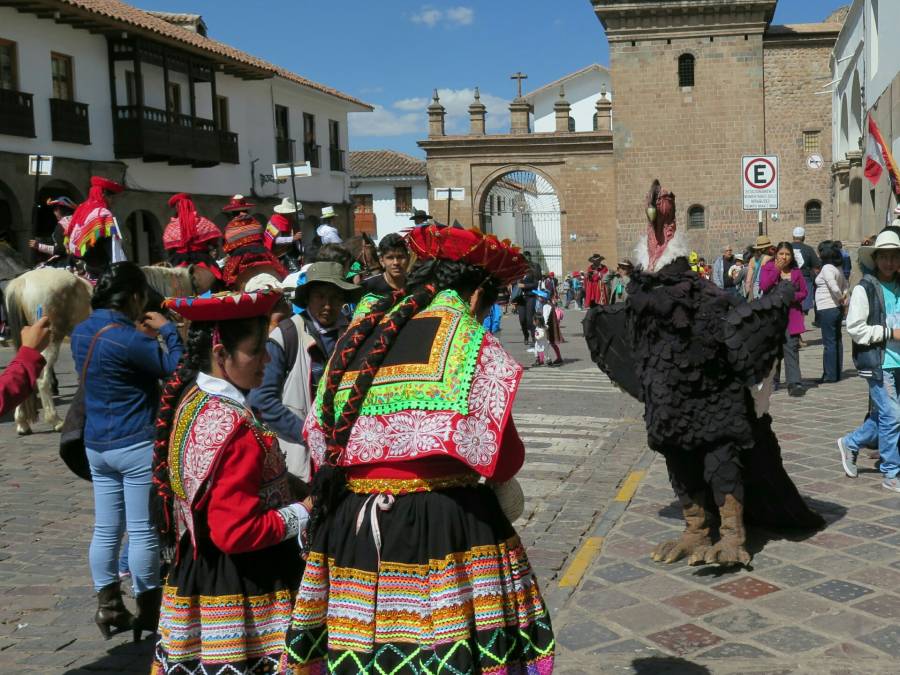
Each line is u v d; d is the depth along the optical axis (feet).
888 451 21.39
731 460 16.42
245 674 9.72
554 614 15.26
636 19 124.67
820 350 52.16
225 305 9.62
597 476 24.45
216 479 9.34
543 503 21.90
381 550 8.72
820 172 124.06
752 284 38.14
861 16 76.02
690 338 16.06
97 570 14.66
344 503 9.11
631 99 126.31
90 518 22.31
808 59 123.44
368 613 8.68
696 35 123.65
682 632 14.32
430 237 9.53
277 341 14.93
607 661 13.44
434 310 9.23
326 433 9.18
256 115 108.37
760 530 18.93
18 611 16.39
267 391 14.47
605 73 201.87
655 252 16.51
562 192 145.07
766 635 14.03
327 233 36.81
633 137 126.62
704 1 121.29
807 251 55.52
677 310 15.93
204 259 32.55
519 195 167.22
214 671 9.62
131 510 14.08
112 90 83.51
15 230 71.82
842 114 97.76
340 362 9.25
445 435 8.57
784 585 15.94
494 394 8.80
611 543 18.72
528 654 8.97
